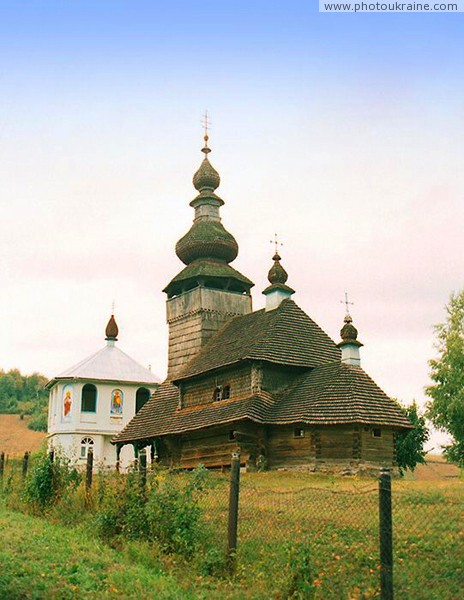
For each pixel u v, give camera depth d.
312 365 33.72
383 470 9.28
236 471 11.82
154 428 38.41
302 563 10.18
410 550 11.59
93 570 11.03
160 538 12.62
